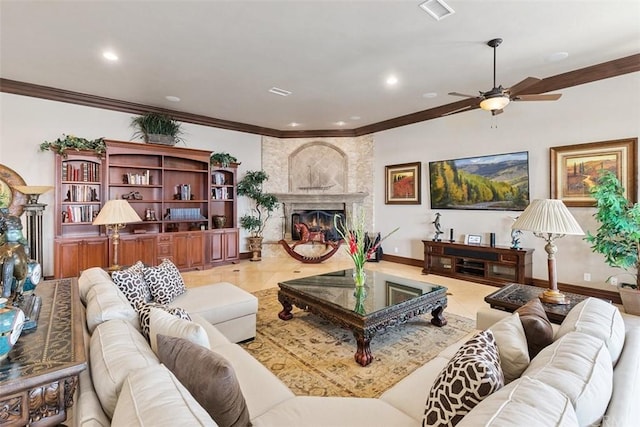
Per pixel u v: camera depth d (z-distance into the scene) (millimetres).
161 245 5402
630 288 3617
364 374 2381
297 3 2686
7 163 4449
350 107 5648
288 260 6836
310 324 3316
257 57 3682
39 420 1027
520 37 3262
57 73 4133
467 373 1038
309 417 1275
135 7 2730
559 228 2127
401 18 2910
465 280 5145
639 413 972
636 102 3771
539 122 4570
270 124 6852
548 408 790
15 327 1138
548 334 1507
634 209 3406
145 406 835
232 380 1150
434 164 5855
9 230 1641
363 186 7137
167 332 1474
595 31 3152
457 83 4516
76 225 4980
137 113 5516
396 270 5914
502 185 4980
